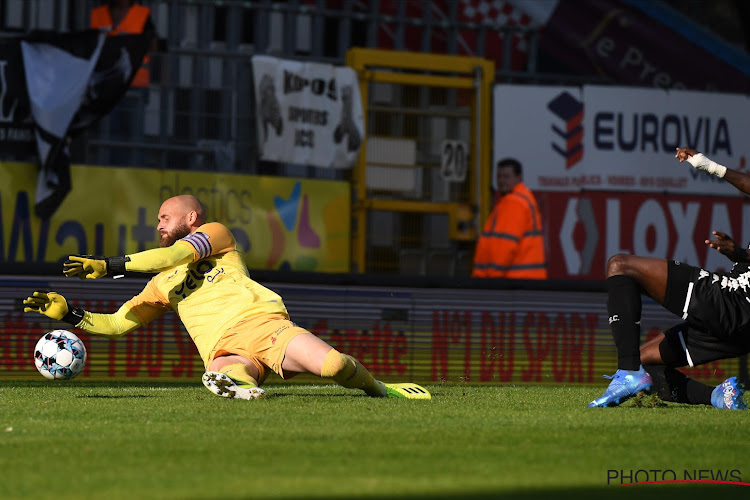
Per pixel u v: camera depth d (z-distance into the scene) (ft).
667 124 139.85
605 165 137.80
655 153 139.23
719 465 31.58
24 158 118.32
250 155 126.62
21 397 55.31
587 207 136.87
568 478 28.53
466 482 27.32
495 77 142.31
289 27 137.90
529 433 38.70
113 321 57.98
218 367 53.62
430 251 133.28
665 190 139.23
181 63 124.47
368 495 24.97
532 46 145.59
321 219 127.85
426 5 142.82
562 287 86.17
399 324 83.05
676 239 139.13
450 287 84.07
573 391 67.41
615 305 51.24
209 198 123.34
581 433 38.91
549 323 85.76
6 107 116.16
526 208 130.31
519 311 85.46
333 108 128.98
